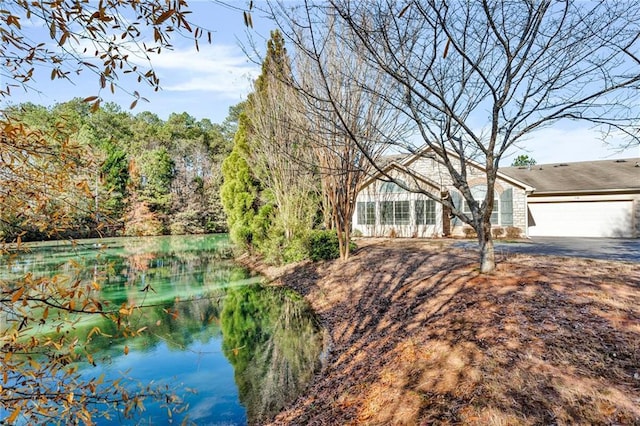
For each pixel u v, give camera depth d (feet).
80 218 10.60
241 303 38.55
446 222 65.67
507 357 15.80
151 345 26.37
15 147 8.44
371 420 14.73
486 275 26.58
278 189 57.31
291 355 24.82
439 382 15.43
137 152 137.49
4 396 7.80
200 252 84.58
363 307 30.83
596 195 62.54
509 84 19.24
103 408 15.44
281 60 29.81
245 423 17.02
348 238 47.01
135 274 56.03
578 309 19.20
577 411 12.03
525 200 60.64
